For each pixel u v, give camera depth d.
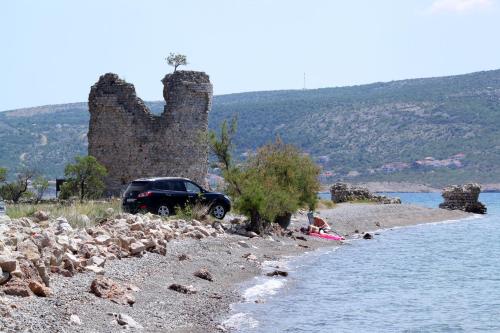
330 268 36.25
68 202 50.69
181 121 61.44
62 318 18.17
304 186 51.12
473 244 52.09
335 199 94.06
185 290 25.03
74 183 58.28
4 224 25.98
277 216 48.66
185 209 42.31
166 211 42.38
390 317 25.00
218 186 49.31
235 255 35.03
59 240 24.66
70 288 21.12
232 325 21.47
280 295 27.45
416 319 24.80
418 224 72.19
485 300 28.66
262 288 28.31
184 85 61.44
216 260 32.53
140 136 61.06
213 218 44.38
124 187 61.16
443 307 27.08
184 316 21.56
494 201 157.75
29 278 19.95
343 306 26.53
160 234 33.62
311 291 28.91
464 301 28.42
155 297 23.30
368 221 66.75
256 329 21.28
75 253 25.03
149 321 20.19
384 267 38.09
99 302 20.70
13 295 18.95
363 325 23.52
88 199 55.59
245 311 23.66
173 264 29.31
